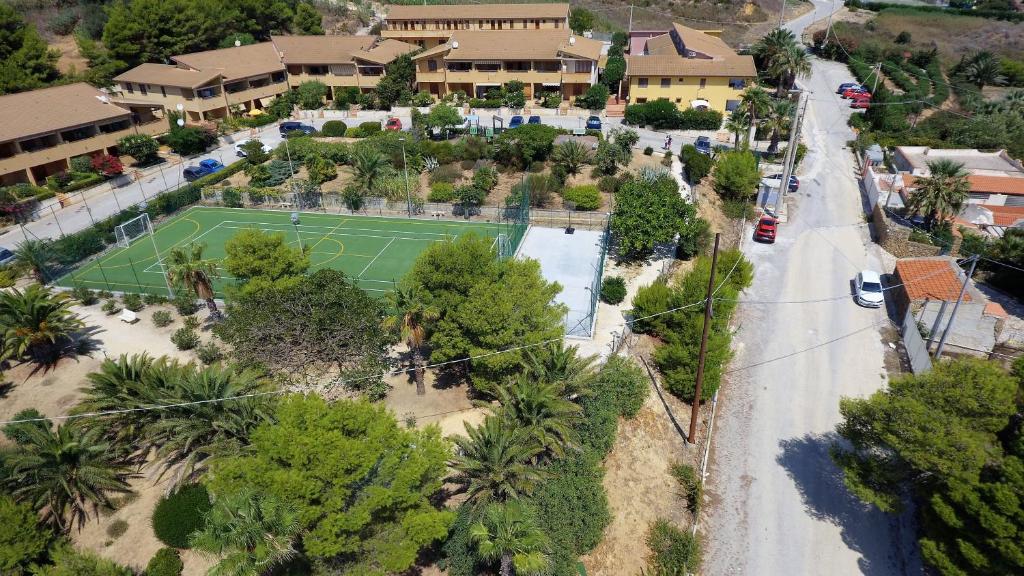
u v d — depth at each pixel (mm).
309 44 93312
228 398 27172
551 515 25219
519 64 86562
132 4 90312
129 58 90062
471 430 25281
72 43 98875
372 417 21453
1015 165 64188
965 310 38750
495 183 60625
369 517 19578
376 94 87938
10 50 83312
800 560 26734
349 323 30062
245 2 104375
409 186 59531
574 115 81750
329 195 59219
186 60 84688
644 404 33625
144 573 24391
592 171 60906
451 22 103188
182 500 25484
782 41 87188
